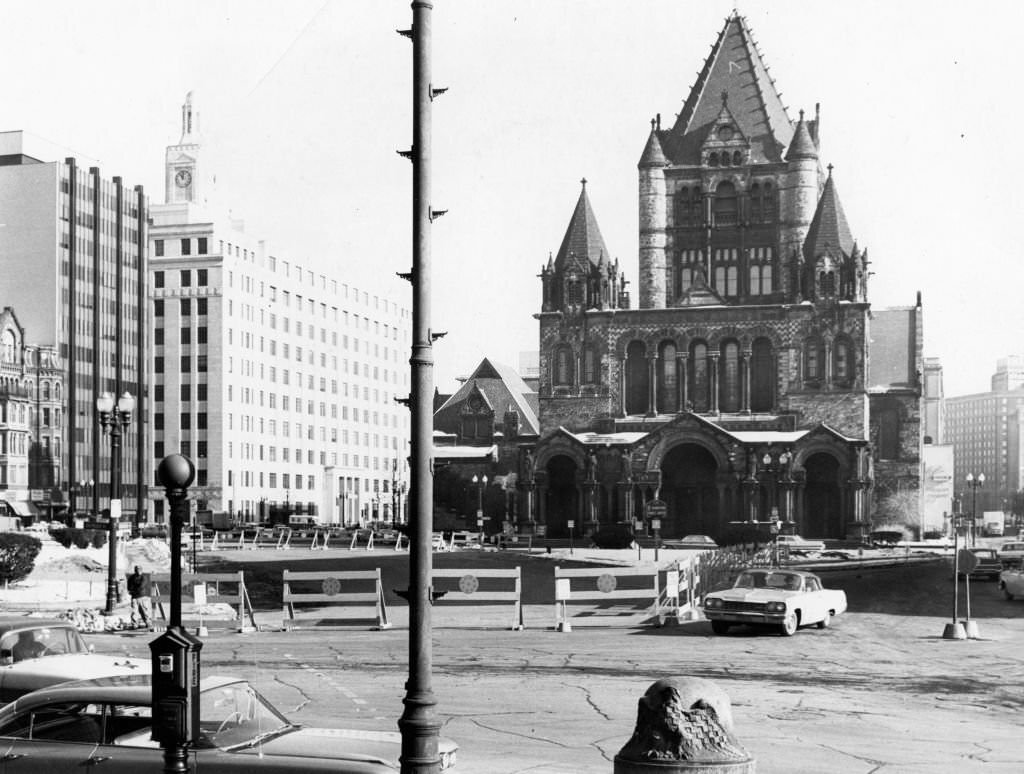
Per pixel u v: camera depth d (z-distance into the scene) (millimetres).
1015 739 17125
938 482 165750
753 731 17516
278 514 144250
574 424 119938
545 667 25188
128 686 11398
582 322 120562
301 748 10938
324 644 30688
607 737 16922
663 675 23875
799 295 115688
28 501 135125
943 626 35656
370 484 180625
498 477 128875
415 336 10703
